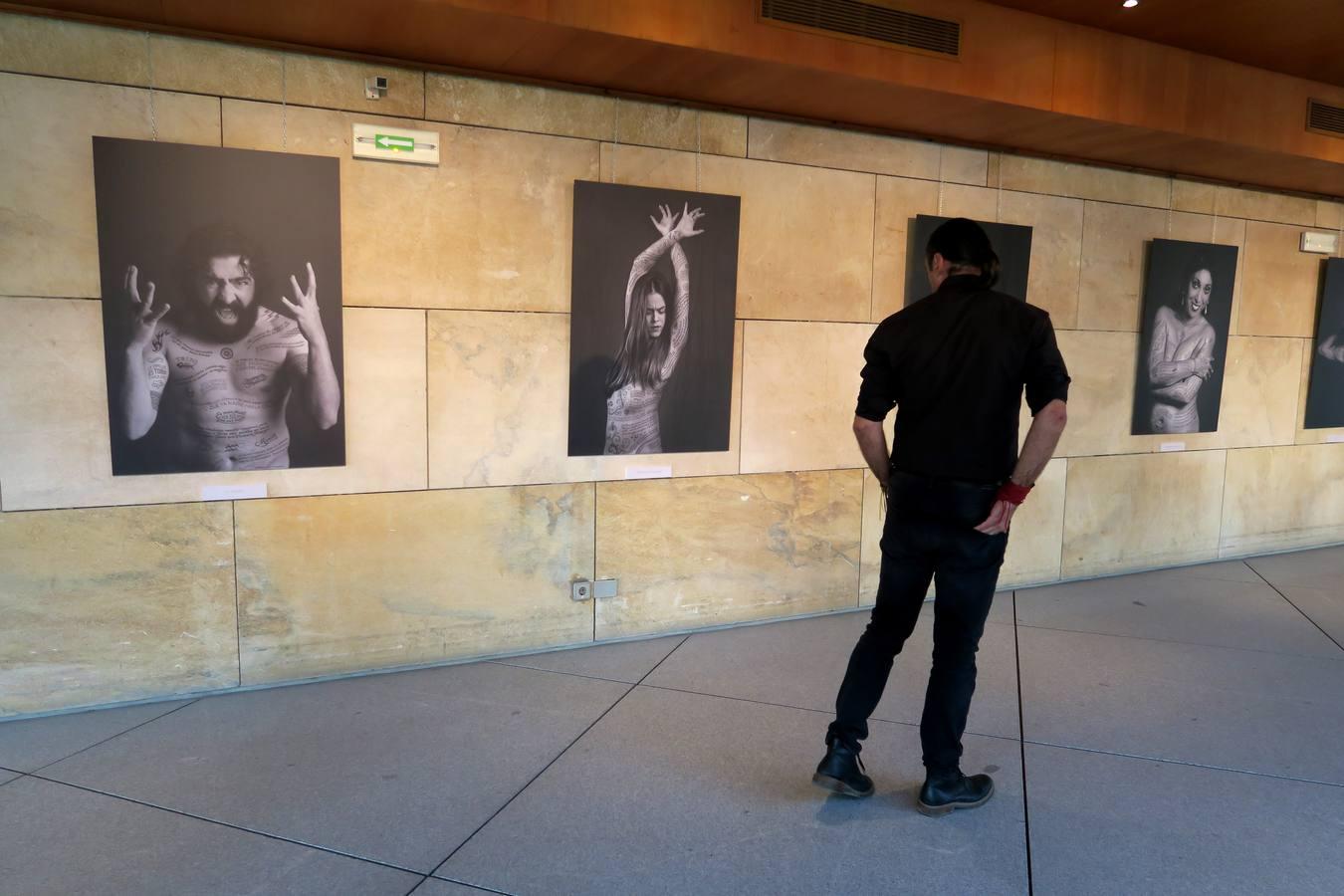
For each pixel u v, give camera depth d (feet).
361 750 10.62
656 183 14.28
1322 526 23.12
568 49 11.93
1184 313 19.77
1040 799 9.68
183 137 11.46
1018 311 8.70
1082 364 18.85
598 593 14.52
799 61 12.51
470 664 13.64
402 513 13.12
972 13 13.70
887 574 9.39
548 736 11.09
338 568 12.82
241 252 11.75
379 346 12.74
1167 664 14.02
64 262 11.05
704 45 11.85
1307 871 8.37
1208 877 8.25
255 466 12.15
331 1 10.32
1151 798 9.73
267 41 11.65
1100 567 19.76
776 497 15.89
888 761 10.54
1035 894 7.94
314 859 8.28
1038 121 15.31
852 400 16.43
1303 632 15.74
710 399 14.94
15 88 10.64
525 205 13.39
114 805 9.23
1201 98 16.08
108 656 11.73
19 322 10.91
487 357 13.39
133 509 11.64
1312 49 15.58
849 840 8.79
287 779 9.86
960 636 9.04
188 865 8.15
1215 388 20.58
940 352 8.84
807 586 16.42
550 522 14.10
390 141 12.42
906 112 14.89
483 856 8.39
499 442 13.61
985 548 8.82
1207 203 19.99
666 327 14.44
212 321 11.69
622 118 13.91
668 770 10.23
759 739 11.09
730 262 14.83
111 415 11.34
